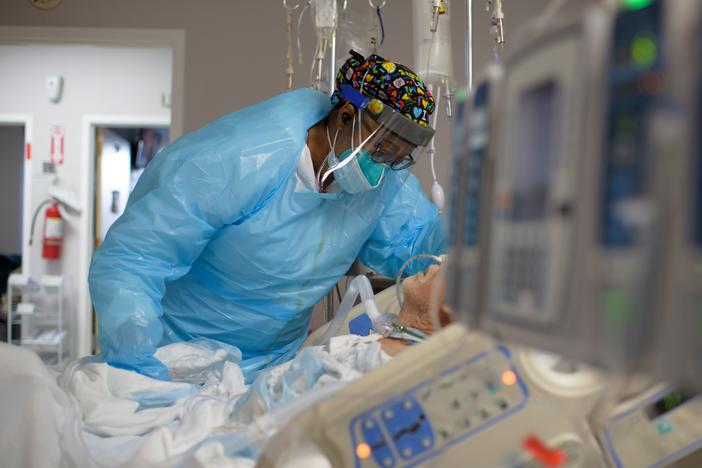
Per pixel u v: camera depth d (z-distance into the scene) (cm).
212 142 161
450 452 70
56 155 515
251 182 160
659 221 30
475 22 340
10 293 475
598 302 33
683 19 30
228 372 140
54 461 94
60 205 509
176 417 120
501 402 71
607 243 32
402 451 70
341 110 166
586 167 34
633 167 31
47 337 480
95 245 537
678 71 30
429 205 212
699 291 29
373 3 193
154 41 360
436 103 186
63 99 519
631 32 32
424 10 176
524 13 345
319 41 193
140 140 621
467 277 48
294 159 168
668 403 76
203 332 180
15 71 518
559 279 36
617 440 76
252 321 179
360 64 166
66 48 520
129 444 109
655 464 76
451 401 71
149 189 158
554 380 72
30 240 507
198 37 358
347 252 183
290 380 117
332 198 174
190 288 179
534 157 39
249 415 109
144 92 525
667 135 30
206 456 83
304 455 71
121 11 360
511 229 41
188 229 154
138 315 143
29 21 360
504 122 43
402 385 72
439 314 105
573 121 35
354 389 72
